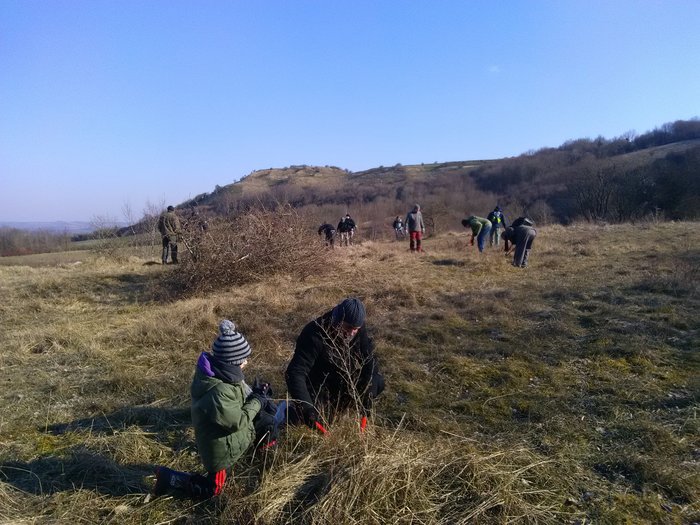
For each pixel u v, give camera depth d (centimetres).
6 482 323
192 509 299
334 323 358
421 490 291
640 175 3008
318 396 371
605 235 1642
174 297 937
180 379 507
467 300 783
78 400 461
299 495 297
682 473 322
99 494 311
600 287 858
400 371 507
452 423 395
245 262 1013
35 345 617
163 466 325
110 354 587
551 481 315
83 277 1078
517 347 565
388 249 1616
